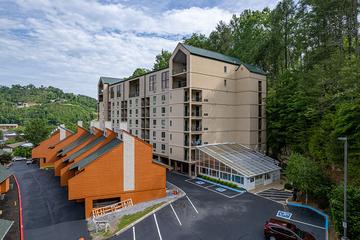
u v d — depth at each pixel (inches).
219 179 1358.3
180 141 1556.3
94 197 944.9
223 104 1633.9
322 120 1078.4
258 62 2022.6
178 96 1557.6
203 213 925.8
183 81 1640.0
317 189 916.0
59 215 942.4
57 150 1630.2
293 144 1429.6
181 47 1530.5
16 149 2442.2
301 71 1476.4
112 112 2434.8
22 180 1478.8
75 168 1058.7
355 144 818.8
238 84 1679.4
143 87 1929.1
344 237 645.3
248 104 1617.9
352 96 866.8
